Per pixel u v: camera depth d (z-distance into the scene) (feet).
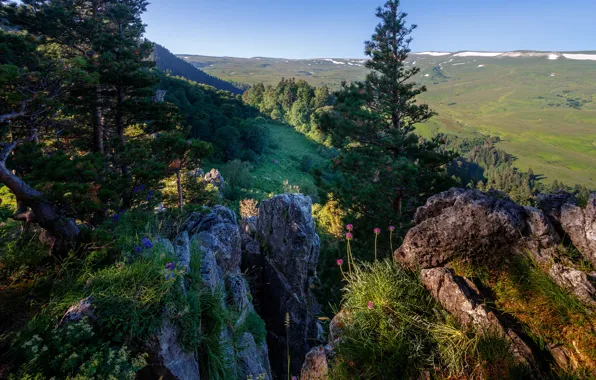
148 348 14.20
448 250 14.48
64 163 31.24
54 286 16.74
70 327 12.79
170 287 16.33
